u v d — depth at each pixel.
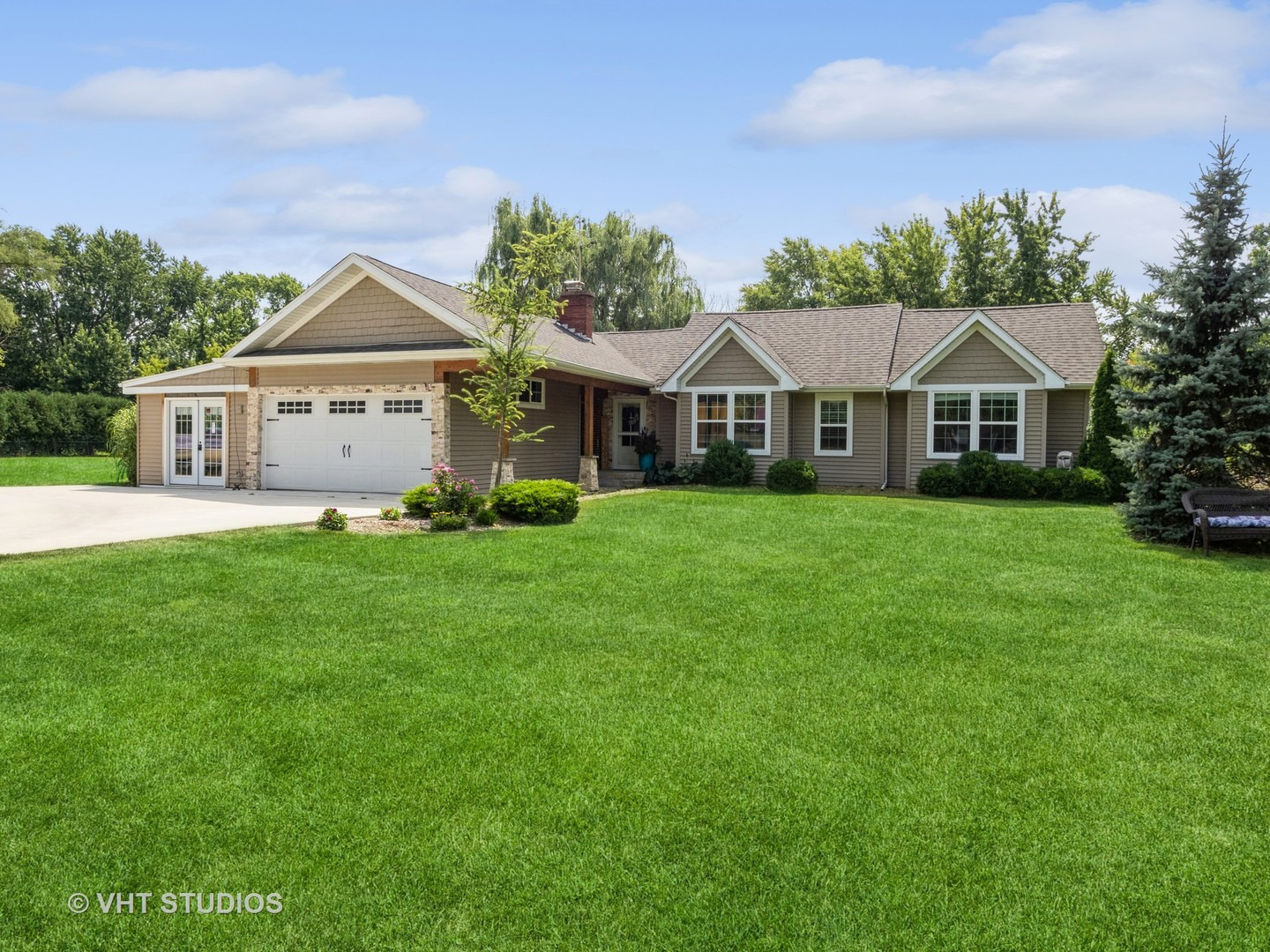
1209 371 12.24
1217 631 7.37
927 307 40.94
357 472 18.48
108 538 11.00
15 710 5.30
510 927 3.20
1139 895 3.44
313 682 5.86
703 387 21.86
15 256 44.09
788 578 9.27
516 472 19.78
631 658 6.45
